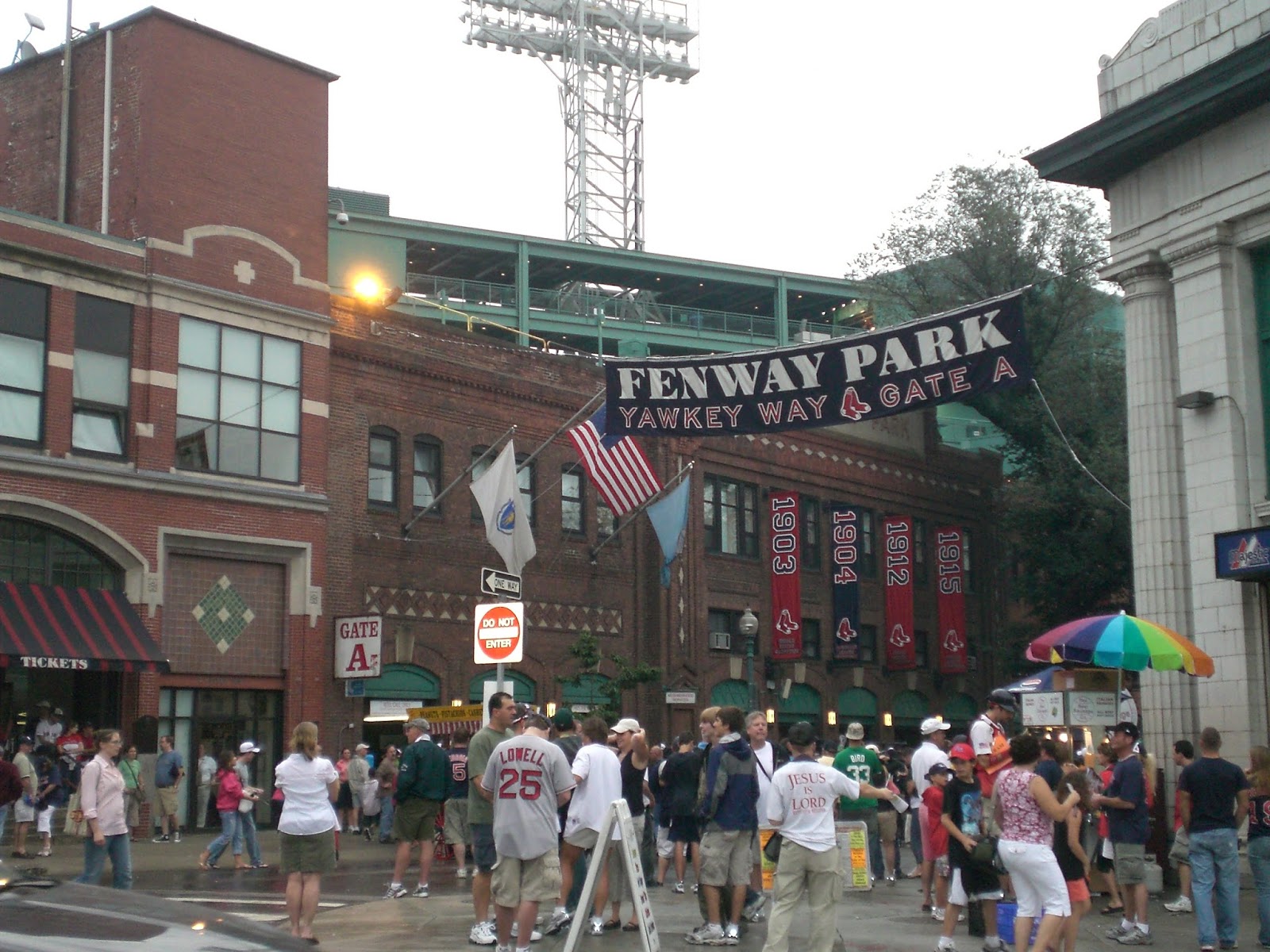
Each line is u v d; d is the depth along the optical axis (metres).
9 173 31.38
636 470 32.38
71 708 27.38
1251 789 13.80
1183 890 16.12
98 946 5.30
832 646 44.88
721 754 13.60
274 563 30.12
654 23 69.25
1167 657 16.72
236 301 29.67
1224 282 20.22
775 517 42.69
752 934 14.27
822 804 11.45
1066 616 44.41
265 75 31.17
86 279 27.30
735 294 61.94
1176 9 21.14
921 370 20.19
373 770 30.77
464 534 34.69
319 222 31.86
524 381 36.47
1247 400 19.97
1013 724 34.16
